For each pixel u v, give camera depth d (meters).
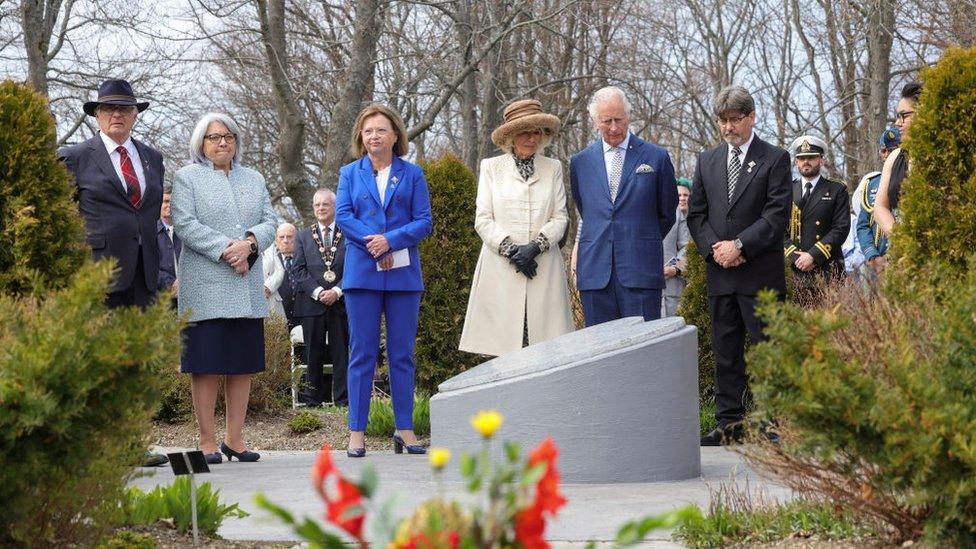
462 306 11.70
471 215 11.76
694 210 9.00
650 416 6.91
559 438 6.85
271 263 14.02
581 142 33.91
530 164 9.20
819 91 32.09
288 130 22.19
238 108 31.67
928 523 3.99
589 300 8.91
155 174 8.08
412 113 27.77
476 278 9.17
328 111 29.72
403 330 8.80
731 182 8.83
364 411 8.74
